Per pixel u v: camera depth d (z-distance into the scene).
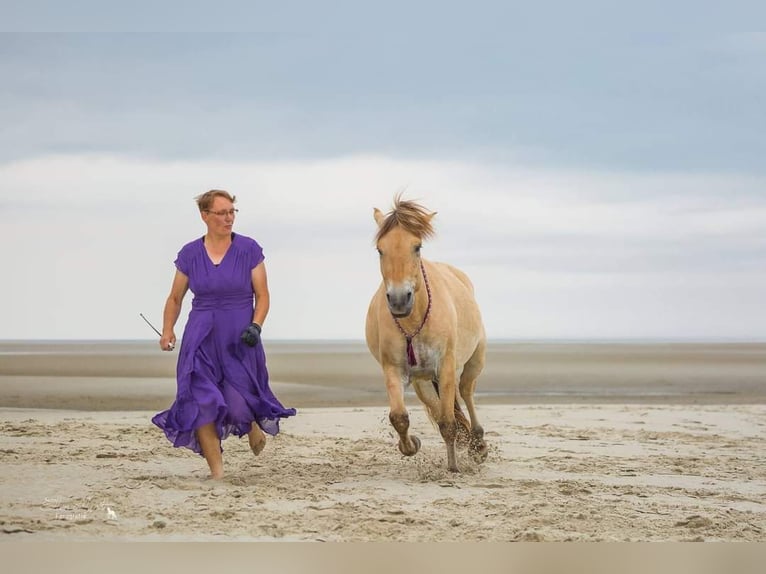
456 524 7.56
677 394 25.23
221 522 7.44
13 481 9.10
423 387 11.12
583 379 31.38
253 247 9.67
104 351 77.19
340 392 25.31
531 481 9.80
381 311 10.23
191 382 9.23
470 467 10.77
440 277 10.76
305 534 7.13
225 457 11.55
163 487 8.85
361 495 8.83
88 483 9.07
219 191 9.61
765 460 12.09
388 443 13.34
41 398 21.14
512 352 67.19
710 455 12.53
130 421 15.71
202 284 9.45
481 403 22.05
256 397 9.51
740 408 19.73
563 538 7.16
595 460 11.78
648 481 10.19
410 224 9.57
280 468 10.63
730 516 8.26
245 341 9.34
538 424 16.27
